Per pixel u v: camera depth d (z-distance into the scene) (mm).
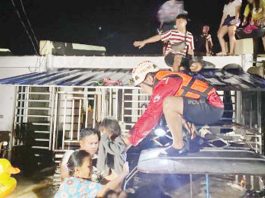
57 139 9656
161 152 4594
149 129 4711
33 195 6633
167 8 9922
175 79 4742
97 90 9664
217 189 6730
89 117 10172
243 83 7500
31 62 10078
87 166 4125
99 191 3951
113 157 5480
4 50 11289
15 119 10047
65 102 9297
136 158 7301
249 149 5109
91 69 10008
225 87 7129
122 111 9359
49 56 10047
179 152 4547
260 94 8117
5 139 9719
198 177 7188
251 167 3996
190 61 9195
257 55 9781
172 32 9258
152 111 4691
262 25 9555
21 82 7832
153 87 4828
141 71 5000
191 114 4691
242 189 6844
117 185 4430
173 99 4621
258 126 8055
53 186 7254
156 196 6168
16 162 9367
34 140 10383
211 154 4598
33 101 10211
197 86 4773
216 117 4820
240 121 9023
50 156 9578
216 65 9336
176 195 6305
